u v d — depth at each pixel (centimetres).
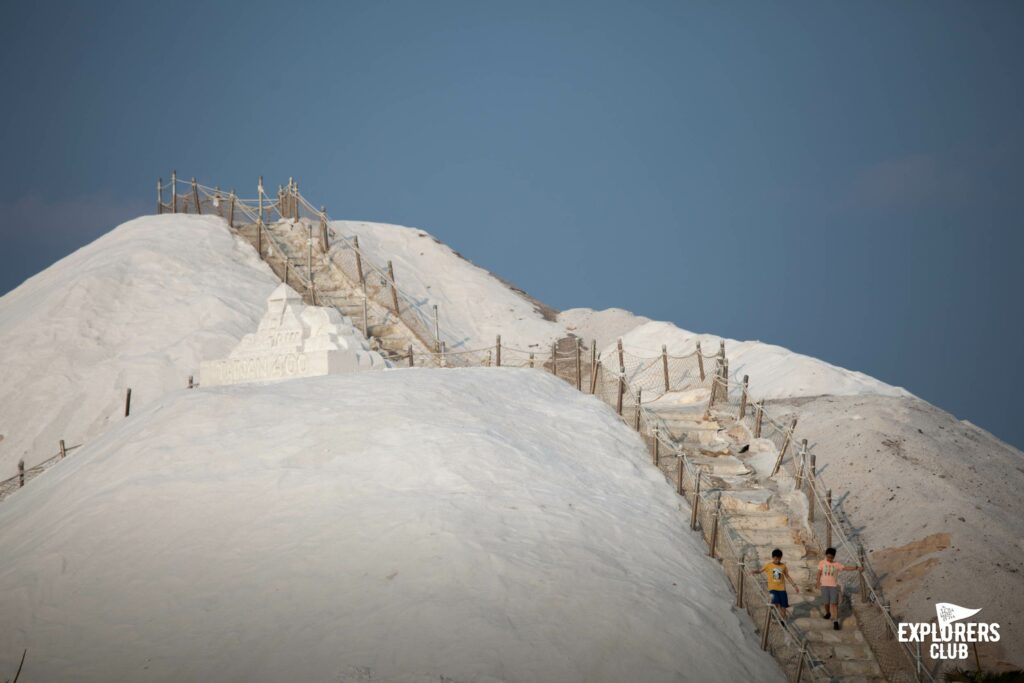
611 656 5422
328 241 15925
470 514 6388
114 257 14362
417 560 5872
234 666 5122
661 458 8456
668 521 7250
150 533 6297
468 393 8631
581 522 6675
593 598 5828
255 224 16425
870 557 7044
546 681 5122
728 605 6362
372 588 5662
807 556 7125
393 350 13362
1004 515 7412
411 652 5181
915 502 7444
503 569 5891
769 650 6059
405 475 6875
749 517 7506
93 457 7819
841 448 8550
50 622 5669
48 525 6775
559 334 15850
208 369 10481
